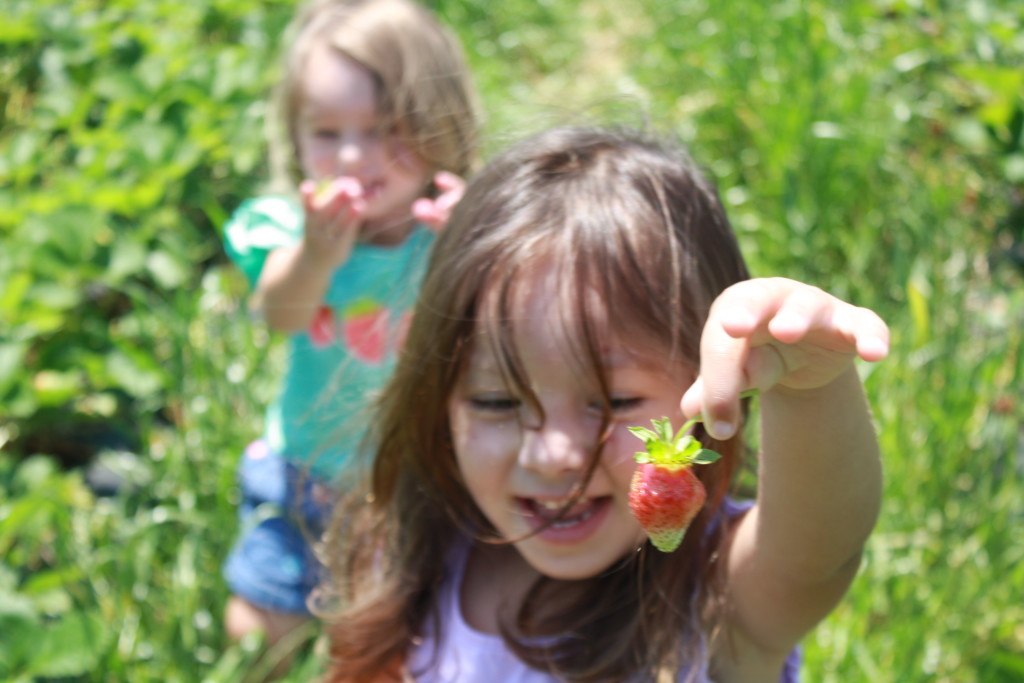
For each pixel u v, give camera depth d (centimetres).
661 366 151
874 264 402
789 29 488
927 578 284
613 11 684
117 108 464
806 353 118
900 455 299
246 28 567
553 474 151
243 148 456
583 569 161
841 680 254
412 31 273
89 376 368
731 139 481
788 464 135
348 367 252
